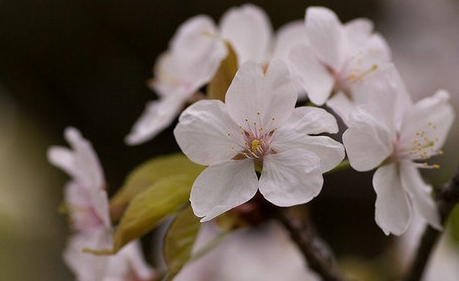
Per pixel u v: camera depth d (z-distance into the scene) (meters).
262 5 0.83
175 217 0.35
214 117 0.33
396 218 0.34
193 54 0.39
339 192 0.75
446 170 0.59
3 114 0.75
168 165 0.37
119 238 0.35
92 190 0.37
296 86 0.35
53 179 0.69
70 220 0.40
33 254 0.60
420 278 0.37
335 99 0.35
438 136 0.35
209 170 0.33
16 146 0.69
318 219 0.74
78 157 0.38
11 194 0.62
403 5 0.83
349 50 0.36
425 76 0.74
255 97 0.33
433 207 0.35
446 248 0.48
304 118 0.33
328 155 0.32
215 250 0.47
